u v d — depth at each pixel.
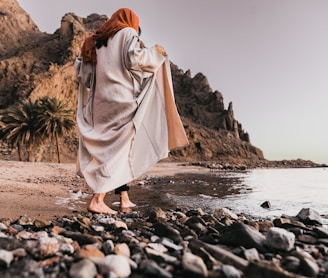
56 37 87.88
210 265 1.92
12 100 66.25
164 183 11.30
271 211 5.03
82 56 4.49
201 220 3.20
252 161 94.12
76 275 1.64
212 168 35.56
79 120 4.48
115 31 4.25
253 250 2.23
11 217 3.78
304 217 3.66
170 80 4.47
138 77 4.26
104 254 2.11
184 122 99.94
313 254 2.27
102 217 3.73
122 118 4.13
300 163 78.81
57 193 6.82
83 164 4.23
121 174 4.02
